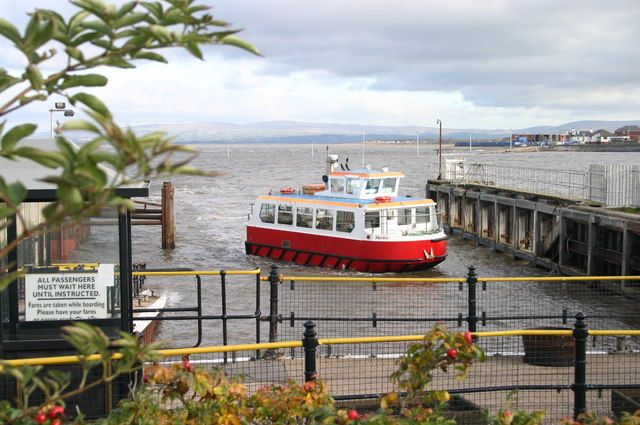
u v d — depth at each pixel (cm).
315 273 3297
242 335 1980
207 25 254
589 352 1145
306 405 459
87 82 261
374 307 2202
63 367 784
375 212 3212
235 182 10306
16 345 796
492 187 4478
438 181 5253
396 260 3170
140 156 230
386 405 450
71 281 808
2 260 795
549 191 4012
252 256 3688
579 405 761
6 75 249
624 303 2450
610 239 3150
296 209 3475
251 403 479
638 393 834
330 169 3562
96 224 802
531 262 3778
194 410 463
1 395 768
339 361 1023
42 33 238
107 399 780
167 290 2600
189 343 1917
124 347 333
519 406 846
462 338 446
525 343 1034
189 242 4322
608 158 19800
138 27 251
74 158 232
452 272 3509
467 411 775
